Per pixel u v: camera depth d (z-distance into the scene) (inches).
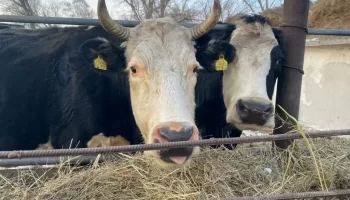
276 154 40.4
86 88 42.4
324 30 45.7
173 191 30.6
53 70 45.5
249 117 42.4
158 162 29.6
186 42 35.9
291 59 42.3
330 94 109.0
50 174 32.9
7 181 30.7
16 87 45.9
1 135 46.0
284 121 42.1
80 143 42.4
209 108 51.0
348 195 33.5
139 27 37.1
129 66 34.7
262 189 33.2
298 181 34.7
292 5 41.6
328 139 43.3
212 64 43.8
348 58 102.5
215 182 32.3
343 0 136.3
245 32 48.3
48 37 49.2
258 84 45.2
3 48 48.4
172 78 32.8
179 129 28.7
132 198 30.0
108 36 43.6
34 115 45.4
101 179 31.2
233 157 37.6
